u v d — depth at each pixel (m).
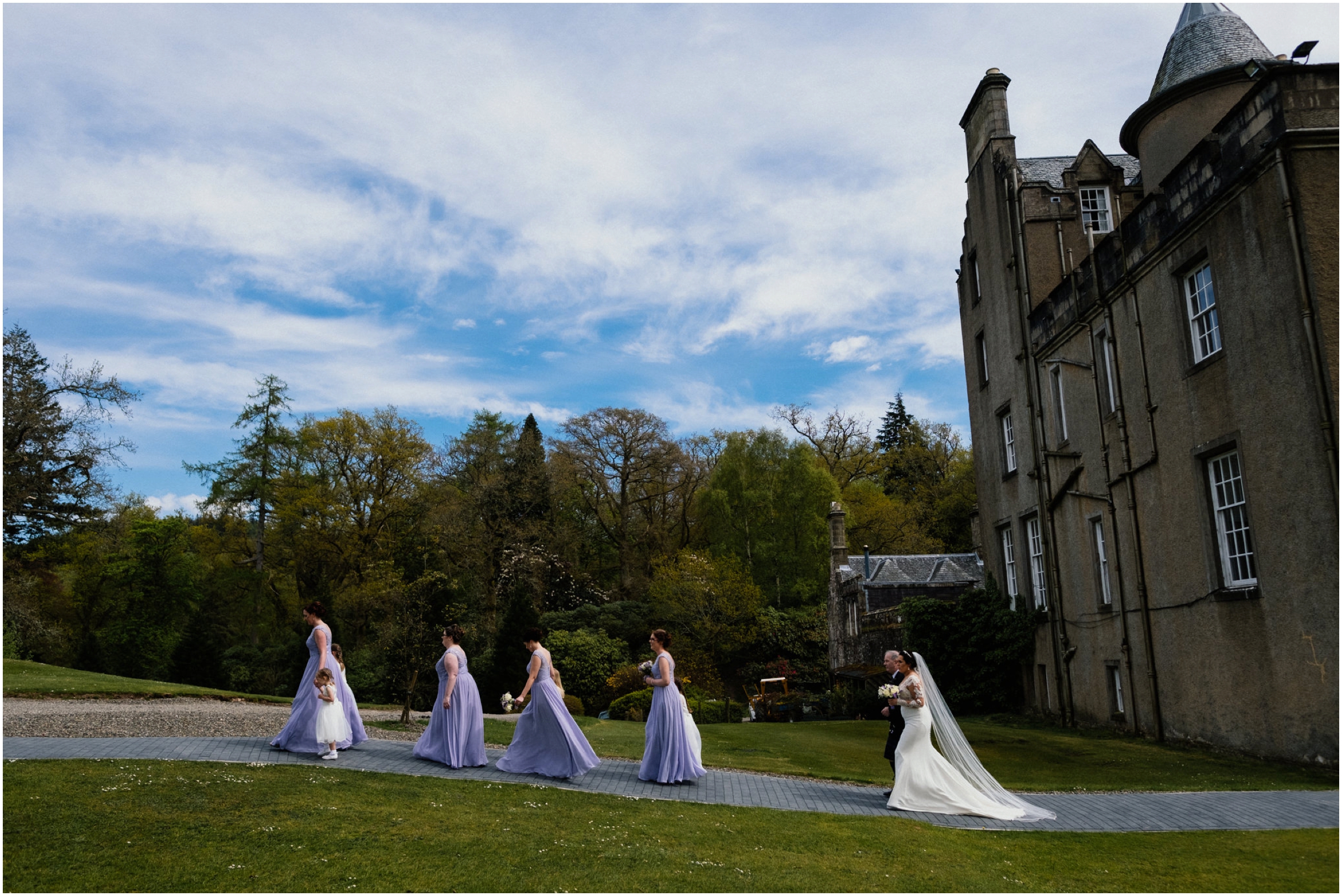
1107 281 16.64
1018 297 21.12
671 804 8.58
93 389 29.52
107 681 20.11
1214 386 13.38
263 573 42.81
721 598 37.75
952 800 9.01
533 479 43.25
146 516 44.88
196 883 5.44
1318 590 11.23
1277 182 11.68
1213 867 6.78
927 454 55.19
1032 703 21.00
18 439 27.27
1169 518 14.86
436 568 37.53
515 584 39.97
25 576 31.25
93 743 9.72
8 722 11.42
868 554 34.72
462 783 8.75
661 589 39.69
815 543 42.97
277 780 8.12
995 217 22.55
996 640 21.94
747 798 9.34
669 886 5.84
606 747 12.76
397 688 18.02
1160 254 14.78
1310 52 12.85
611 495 47.84
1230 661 13.20
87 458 28.98
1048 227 20.92
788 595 42.53
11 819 6.36
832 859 6.82
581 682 33.81
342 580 42.41
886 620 28.97
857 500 50.53
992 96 22.69
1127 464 16.16
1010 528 22.38
